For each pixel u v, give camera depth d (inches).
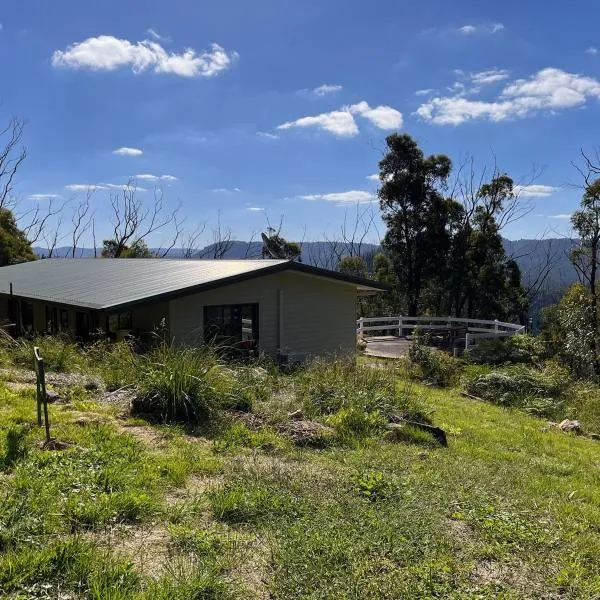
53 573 123.7
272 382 370.3
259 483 191.3
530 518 192.1
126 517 157.5
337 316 668.7
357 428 296.7
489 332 893.2
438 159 1283.2
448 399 489.1
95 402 287.4
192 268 641.0
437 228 1282.0
